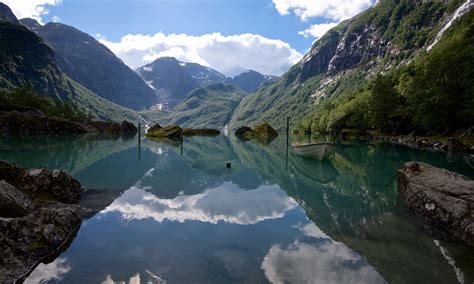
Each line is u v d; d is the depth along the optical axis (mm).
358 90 132250
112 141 52688
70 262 8328
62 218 10484
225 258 8711
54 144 43844
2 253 8039
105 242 9719
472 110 50406
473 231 10227
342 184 20438
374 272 8109
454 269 8391
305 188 19062
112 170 23969
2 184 11125
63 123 72688
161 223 11695
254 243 9898
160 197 15797
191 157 34531
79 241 9773
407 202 14758
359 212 13711
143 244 9609
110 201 14711
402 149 45250
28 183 14000
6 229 8664
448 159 32750
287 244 9875
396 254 9305
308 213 13445
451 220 11508
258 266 8297
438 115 54031
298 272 8008
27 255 8359
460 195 12648
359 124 90688
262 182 20969
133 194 16266
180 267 8117
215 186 19219
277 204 14961
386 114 76812
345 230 11305
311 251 9375
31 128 66625
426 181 14984
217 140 65500
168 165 27750
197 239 10125
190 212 13281
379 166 28719
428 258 9023
